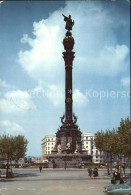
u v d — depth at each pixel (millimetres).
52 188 38656
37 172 81000
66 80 128750
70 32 128125
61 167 115438
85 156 122750
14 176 63531
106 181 50438
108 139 73938
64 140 128375
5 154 65125
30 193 33375
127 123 51219
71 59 127688
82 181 50375
